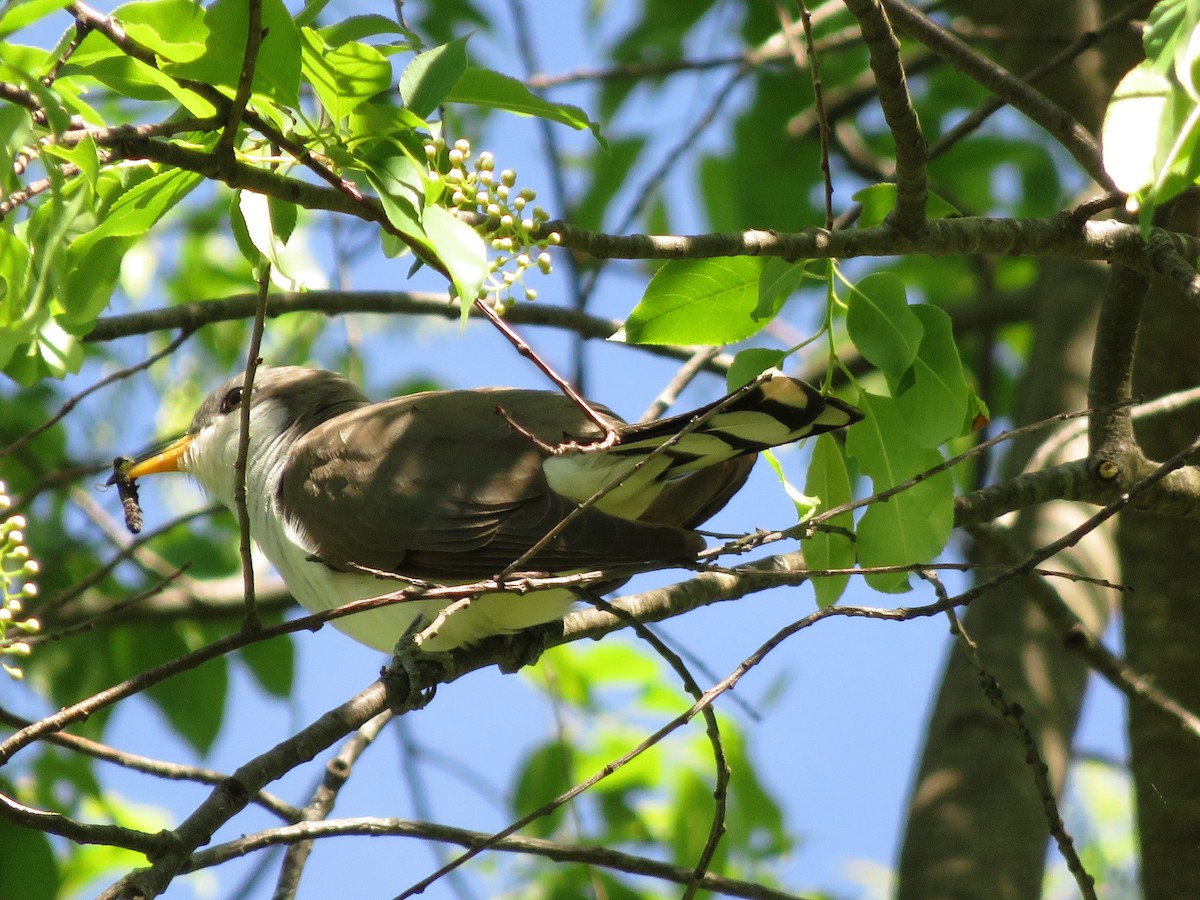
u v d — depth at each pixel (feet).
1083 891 22.43
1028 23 41.01
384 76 18.11
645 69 40.68
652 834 37.63
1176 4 17.66
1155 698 27.20
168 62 17.49
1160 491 24.89
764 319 22.20
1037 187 47.47
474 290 17.22
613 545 23.03
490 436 27.43
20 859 32.32
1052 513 37.35
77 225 19.01
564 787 37.58
